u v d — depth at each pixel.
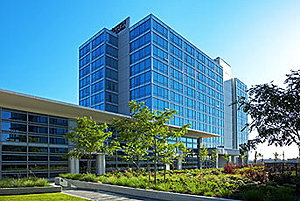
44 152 26.95
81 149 24.19
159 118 16.72
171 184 15.78
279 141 12.80
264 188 12.33
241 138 80.94
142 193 14.25
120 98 50.94
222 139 66.38
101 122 33.69
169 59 49.50
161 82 46.50
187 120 52.34
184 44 54.94
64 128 29.44
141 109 17.42
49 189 15.80
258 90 13.09
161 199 13.09
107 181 18.42
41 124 27.16
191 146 52.06
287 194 10.29
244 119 84.56
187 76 54.53
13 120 24.70
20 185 15.60
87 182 18.92
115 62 52.56
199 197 11.53
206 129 59.16
